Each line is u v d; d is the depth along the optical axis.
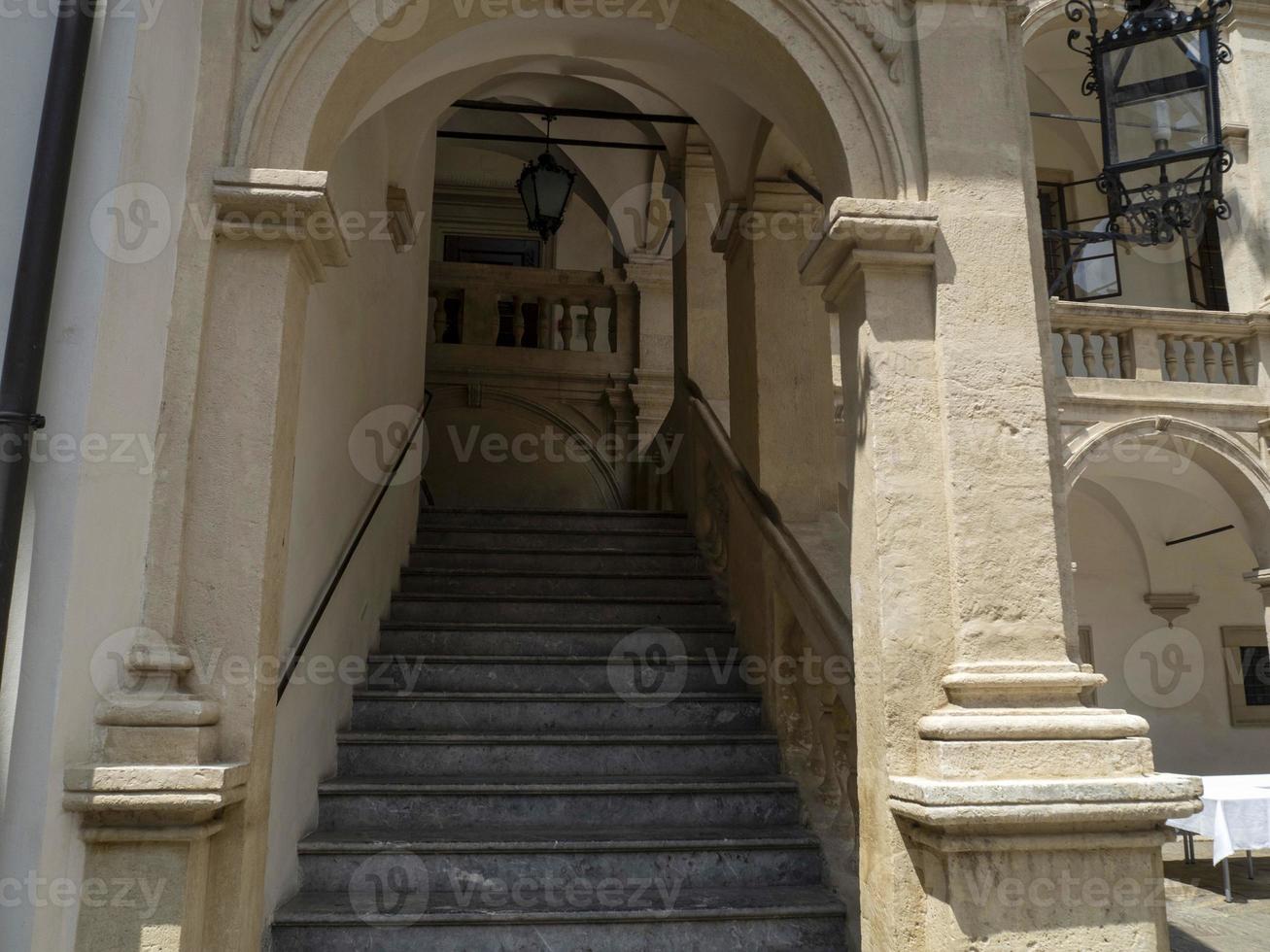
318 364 4.53
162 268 3.26
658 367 11.22
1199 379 12.01
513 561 7.65
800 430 6.20
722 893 4.38
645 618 6.82
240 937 3.07
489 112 10.95
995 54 3.92
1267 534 11.54
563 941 4.03
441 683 5.93
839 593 5.20
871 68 3.87
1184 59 4.97
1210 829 8.38
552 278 11.53
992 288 3.69
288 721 4.14
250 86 3.53
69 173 2.93
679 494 8.68
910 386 3.63
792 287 6.37
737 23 3.95
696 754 5.37
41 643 2.71
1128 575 14.34
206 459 3.28
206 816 2.98
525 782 4.96
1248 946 6.55
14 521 2.70
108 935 2.84
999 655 3.42
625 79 6.92
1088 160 14.40
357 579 5.62
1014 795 3.09
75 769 2.79
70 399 2.82
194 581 3.20
